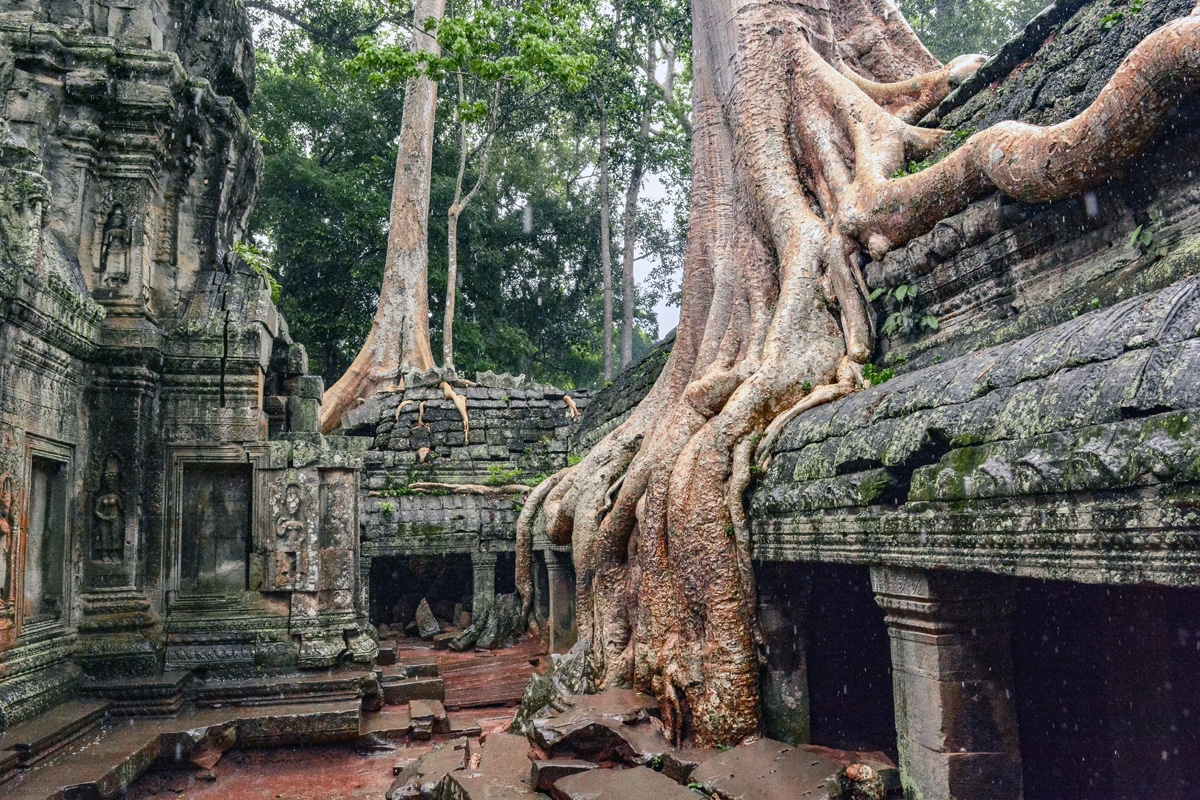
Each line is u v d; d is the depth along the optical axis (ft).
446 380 56.54
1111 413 10.96
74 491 28.17
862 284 25.07
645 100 82.79
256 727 26.04
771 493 20.85
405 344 70.74
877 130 26.96
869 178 25.12
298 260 86.99
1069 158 16.63
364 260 88.89
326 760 26.43
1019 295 19.79
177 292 32.58
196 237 34.04
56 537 27.27
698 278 33.06
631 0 79.36
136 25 31.89
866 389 21.15
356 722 26.61
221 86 39.68
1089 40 21.34
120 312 30.04
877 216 24.00
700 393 25.00
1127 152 15.75
